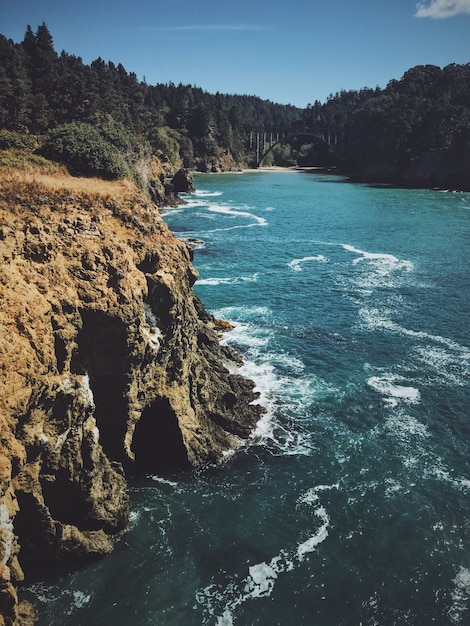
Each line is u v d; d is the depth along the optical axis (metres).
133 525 23.56
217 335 41.81
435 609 19.95
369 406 33.31
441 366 38.50
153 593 20.27
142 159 97.81
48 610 19.27
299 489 26.14
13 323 19.47
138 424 28.06
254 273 62.59
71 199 29.11
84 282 23.80
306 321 47.03
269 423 31.58
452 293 54.91
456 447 29.41
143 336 25.48
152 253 28.52
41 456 20.16
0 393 17.59
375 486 26.34
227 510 24.67
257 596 20.38
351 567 21.72
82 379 22.33
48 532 20.47
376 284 58.25
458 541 23.06
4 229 22.09
